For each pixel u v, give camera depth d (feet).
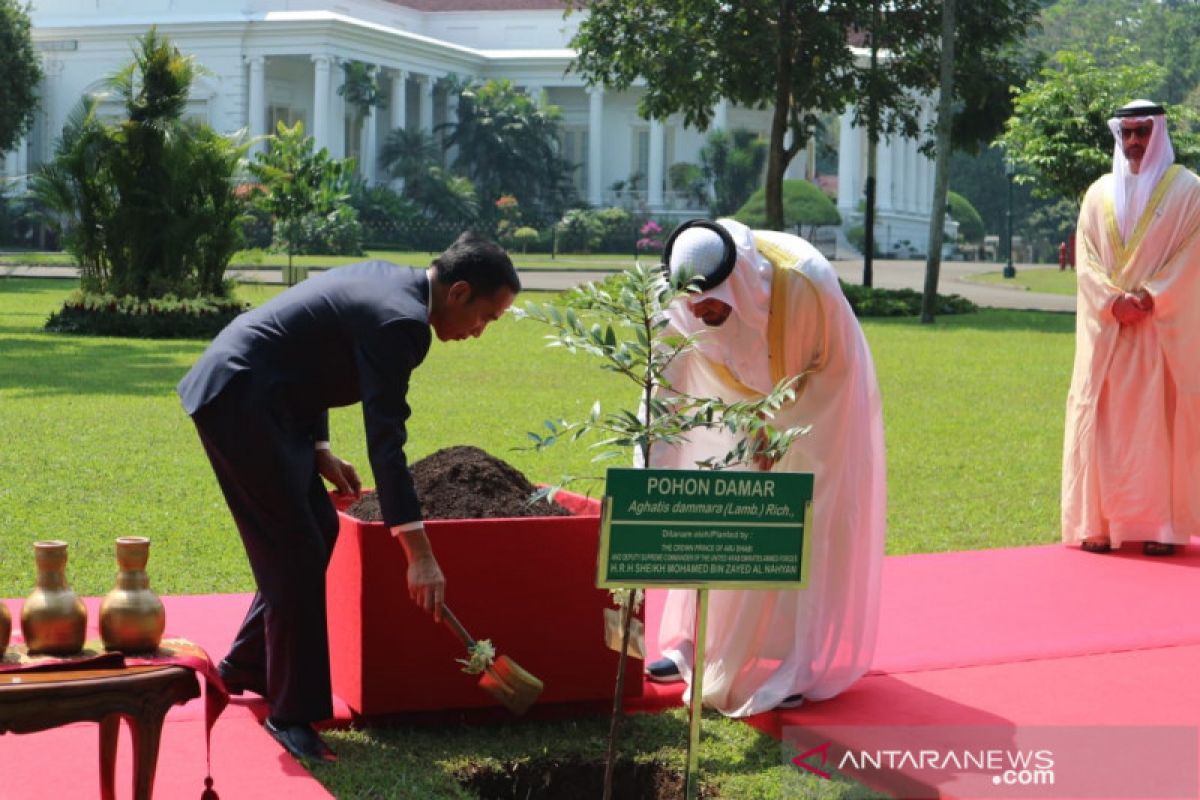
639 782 14.21
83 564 22.25
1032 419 43.09
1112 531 23.63
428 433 37.06
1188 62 273.33
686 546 11.40
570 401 44.37
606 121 229.66
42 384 45.93
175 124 69.51
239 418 13.26
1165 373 23.36
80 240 68.64
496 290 13.74
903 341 70.85
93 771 12.96
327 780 13.21
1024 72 99.14
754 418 12.62
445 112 217.77
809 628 15.24
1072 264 192.54
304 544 13.57
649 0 98.43
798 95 98.12
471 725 15.01
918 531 26.78
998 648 17.69
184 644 11.55
